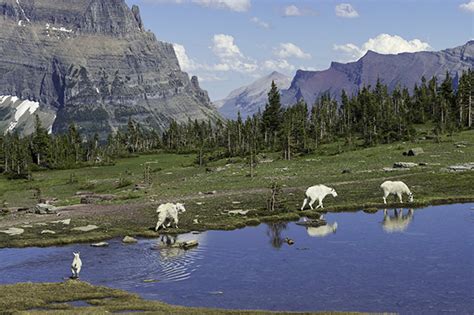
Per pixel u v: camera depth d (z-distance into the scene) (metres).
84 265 44.53
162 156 199.62
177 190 95.19
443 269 39.97
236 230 58.31
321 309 32.34
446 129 160.50
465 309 31.62
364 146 152.88
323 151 150.62
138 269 42.69
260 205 72.50
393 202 70.25
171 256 46.75
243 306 33.31
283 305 33.25
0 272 43.19
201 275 40.53
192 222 62.47
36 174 165.12
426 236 51.16
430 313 31.06
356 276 38.97
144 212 71.00
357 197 75.50
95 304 33.53
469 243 47.75
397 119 171.88
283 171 111.88
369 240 50.41
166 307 32.28
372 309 32.06
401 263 41.97
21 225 64.12
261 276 39.81
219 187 94.88
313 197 69.06
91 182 129.75
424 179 86.62
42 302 33.81
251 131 186.50
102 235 56.25
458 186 79.25
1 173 171.50
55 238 55.50
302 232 55.62
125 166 169.75
